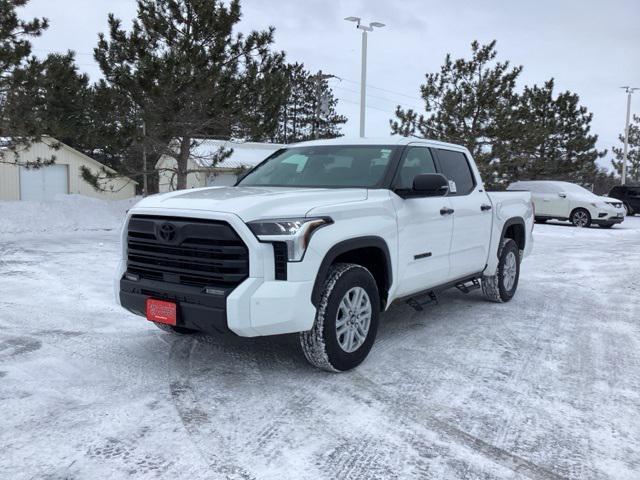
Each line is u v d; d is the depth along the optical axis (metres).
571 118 33.00
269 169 5.47
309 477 2.81
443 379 4.21
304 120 50.97
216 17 14.99
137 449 3.05
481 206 6.03
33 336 5.06
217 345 4.88
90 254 10.13
